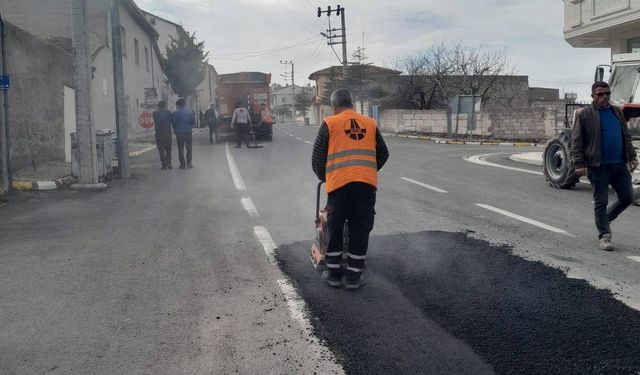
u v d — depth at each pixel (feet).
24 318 13.89
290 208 27.53
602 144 19.60
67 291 15.78
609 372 10.91
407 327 13.12
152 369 11.27
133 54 93.56
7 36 37.68
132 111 92.94
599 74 35.60
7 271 17.69
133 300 15.01
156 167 48.98
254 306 14.51
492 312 13.92
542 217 25.43
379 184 36.40
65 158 49.62
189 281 16.51
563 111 88.02
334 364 11.40
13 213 27.66
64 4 75.77
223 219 25.14
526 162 51.67
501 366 11.21
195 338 12.66
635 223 24.06
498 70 126.72
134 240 21.56
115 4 41.22
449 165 48.93
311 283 16.26
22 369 11.34
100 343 12.46
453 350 11.92
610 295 14.97
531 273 16.88
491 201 29.84
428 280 16.37
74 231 23.38
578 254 19.06
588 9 56.54
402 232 22.29
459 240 20.89
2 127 32.86
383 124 120.67
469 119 92.99
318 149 16.01
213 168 46.85
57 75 47.83
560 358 11.50
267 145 76.07
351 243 15.65
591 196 31.76
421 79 127.13
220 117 86.38
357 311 14.12
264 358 11.68
